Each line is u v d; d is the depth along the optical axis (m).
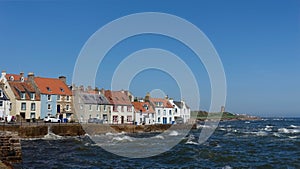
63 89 81.62
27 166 27.05
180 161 32.59
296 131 81.50
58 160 31.25
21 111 72.25
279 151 40.88
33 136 49.69
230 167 29.66
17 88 73.25
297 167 30.06
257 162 32.47
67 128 55.38
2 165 23.69
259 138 59.59
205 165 30.59
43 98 76.12
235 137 61.88
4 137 26.53
